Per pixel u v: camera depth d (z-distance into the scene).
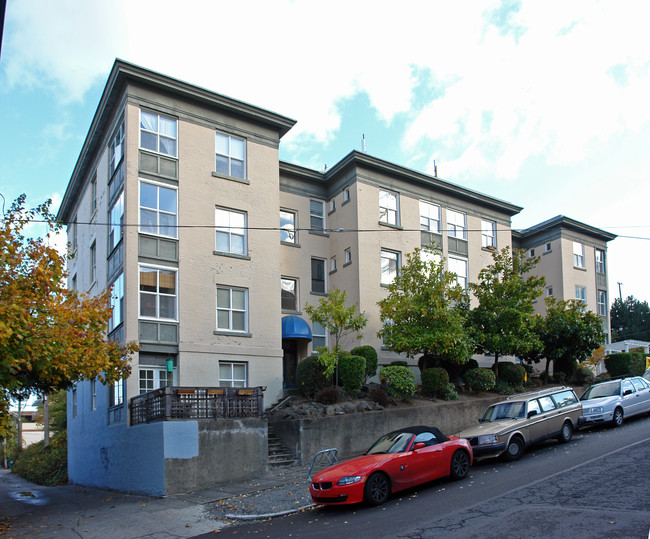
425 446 12.87
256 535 10.36
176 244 21.17
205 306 21.41
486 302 25.02
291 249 27.06
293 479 15.85
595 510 9.39
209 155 22.61
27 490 25.44
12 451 53.34
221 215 22.64
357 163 27.05
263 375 22.39
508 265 26.08
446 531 9.05
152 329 20.09
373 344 25.84
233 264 22.44
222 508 13.11
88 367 14.90
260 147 24.14
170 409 15.87
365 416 19.70
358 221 26.61
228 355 21.62
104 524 12.78
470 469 14.57
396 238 27.78
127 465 18.20
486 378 24.41
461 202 31.28
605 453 14.25
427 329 22.86
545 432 16.16
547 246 37.38
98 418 22.33
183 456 15.63
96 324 15.36
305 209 28.14
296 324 24.52
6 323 11.69
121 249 20.67
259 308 22.81
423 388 23.23
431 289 23.03
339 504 11.66
